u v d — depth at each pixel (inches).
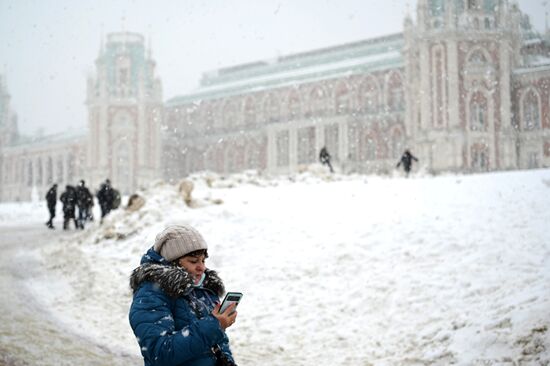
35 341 334.3
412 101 2783.0
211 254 563.5
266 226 632.4
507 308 318.3
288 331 385.1
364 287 434.6
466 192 724.0
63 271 552.4
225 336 139.9
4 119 4847.4
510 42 2620.6
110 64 3659.0
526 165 2583.7
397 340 338.0
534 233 501.7
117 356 317.4
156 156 3644.2
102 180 3535.9
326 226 611.2
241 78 3875.5
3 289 472.1
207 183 1019.3
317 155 3129.9
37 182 4392.2
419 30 2637.8
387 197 745.6
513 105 2628.0
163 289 131.0
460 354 283.0
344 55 3420.3
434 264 458.3
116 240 649.6
